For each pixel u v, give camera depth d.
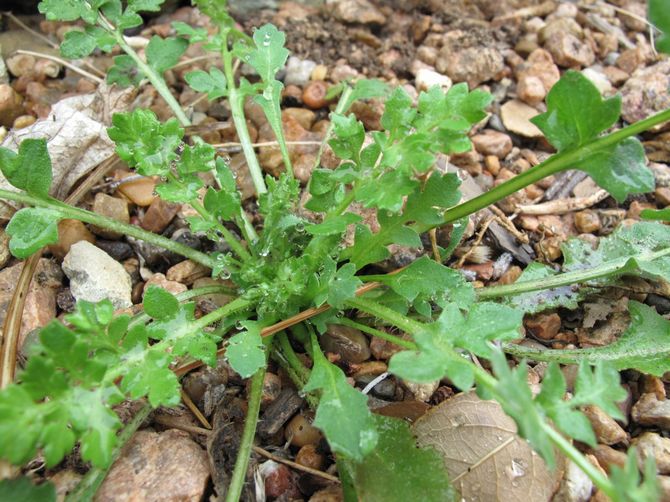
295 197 0.10
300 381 0.10
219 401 0.10
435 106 0.08
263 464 0.09
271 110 0.11
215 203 0.10
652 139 0.14
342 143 0.09
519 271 0.12
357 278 0.09
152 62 0.12
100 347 0.08
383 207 0.08
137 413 0.09
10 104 0.13
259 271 0.10
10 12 0.15
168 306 0.08
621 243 0.11
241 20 0.16
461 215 0.09
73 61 0.14
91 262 0.11
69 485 0.08
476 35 0.15
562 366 0.10
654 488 0.06
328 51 0.15
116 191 0.12
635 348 0.10
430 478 0.08
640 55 0.15
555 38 0.15
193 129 0.12
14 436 0.06
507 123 0.14
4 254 0.11
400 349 0.10
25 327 0.10
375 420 0.08
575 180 0.13
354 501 0.08
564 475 0.09
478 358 0.10
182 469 0.08
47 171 0.09
